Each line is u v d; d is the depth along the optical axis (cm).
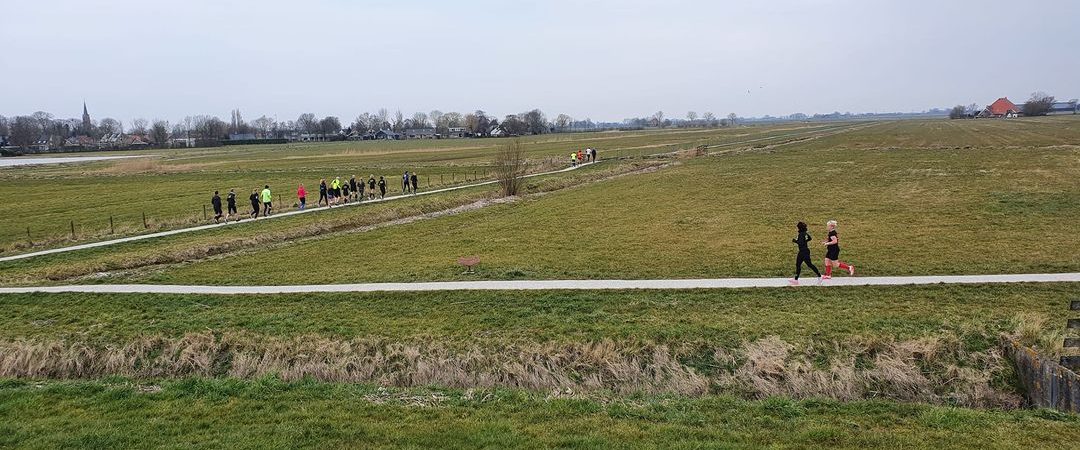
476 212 4441
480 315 2097
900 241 2947
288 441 1229
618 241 3209
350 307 2214
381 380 1748
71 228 4347
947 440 1209
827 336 1812
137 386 1627
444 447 1202
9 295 2438
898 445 1187
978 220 3378
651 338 1859
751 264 2622
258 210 4403
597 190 5369
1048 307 1947
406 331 1978
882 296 2122
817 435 1230
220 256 3203
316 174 7694
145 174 8269
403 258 3008
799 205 4150
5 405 1473
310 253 3212
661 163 7681
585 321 2012
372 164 9169
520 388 1652
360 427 1298
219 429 1310
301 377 1767
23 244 3712
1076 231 3006
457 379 1733
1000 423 1288
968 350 1727
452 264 2802
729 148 9894
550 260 2831
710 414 1370
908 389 1619
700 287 2297
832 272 2447
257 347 1914
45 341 1980
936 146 8431
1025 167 5562
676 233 3369
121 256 3134
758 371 1678
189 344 1945
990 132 11625
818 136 13075
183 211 5009
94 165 10800
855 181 5200
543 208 4475
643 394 1569
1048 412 1342
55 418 1389
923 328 1828
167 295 2403
